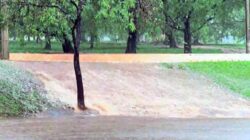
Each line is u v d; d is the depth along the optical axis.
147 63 31.91
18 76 25.27
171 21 42.12
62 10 22.67
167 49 51.78
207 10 41.62
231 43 70.44
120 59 33.00
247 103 25.56
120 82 27.50
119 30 39.34
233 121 20.80
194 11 41.56
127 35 44.88
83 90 24.67
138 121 20.34
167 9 41.00
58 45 56.44
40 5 22.12
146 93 26.06
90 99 24.30
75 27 22.59
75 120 20.36
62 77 27.02
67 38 35.22
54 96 23.73
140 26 32.56
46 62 29.86
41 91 24.00
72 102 23.36
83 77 27.55
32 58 32.25
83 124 19.23
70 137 16.19
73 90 25.36
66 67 28.86
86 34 50.31
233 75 30.86
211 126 19.16
